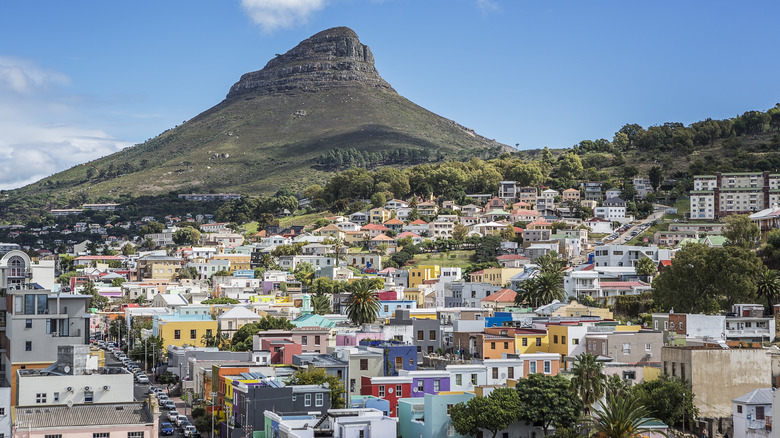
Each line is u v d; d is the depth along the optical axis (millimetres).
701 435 150500
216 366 186875
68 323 176625
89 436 125438
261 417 150875
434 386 164875
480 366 169000
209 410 179000
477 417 144500
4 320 182625
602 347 187375
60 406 128250
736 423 148875
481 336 195625
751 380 158875
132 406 131375
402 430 150250
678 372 160125
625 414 132875
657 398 150250
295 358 191250
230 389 169250
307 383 160500
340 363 173875
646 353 188000
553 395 147750
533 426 151000
